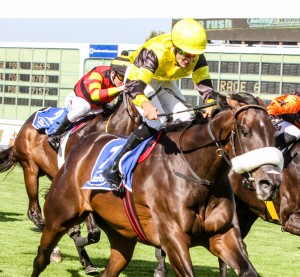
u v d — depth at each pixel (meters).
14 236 11.84
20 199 17.83
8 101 30.05
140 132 6.52
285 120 8.32
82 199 7.00
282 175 8.26
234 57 22.34
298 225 8.16
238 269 5.81
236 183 8.50
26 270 9.05
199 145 6.00
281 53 21.62
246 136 5.57
